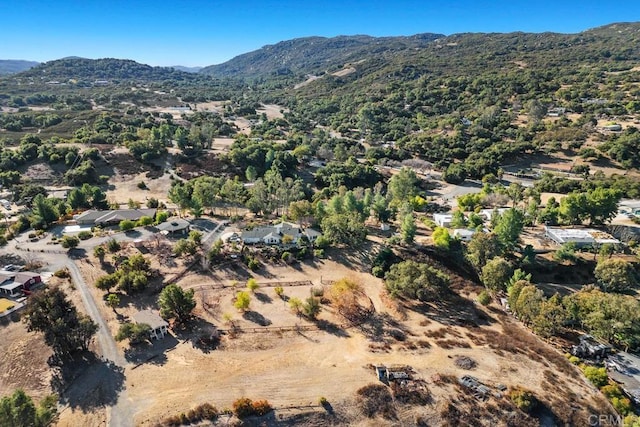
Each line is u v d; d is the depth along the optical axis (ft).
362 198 348.59
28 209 336.29
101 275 232.73
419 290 214.90
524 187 424.46
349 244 272.51
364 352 179.52
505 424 143.74
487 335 193.98
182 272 240.73
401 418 145.38
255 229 285.84
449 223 319.88
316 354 177.68
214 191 343.05
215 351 177.27
